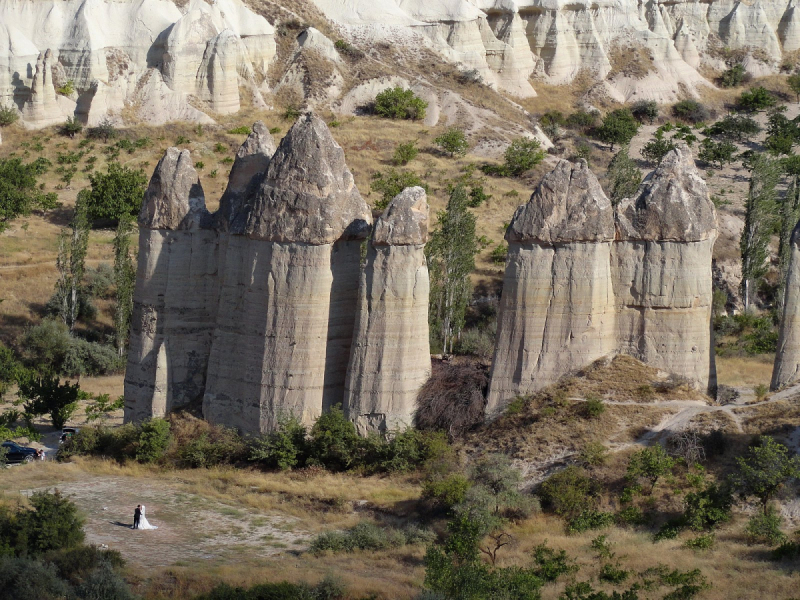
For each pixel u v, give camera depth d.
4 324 178.75
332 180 111.38
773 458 91.75
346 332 113.56
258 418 112.88
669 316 109.81
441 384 112.56
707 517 91.75
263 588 82.62
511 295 110.56
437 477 102.25
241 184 119.62
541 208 109.25
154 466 113.88
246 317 113.38
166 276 119.25
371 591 83.00
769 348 147.00
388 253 109.56
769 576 82.06
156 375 118.94
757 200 183.00
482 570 80.38
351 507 102.00
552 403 107.75
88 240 199.75
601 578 82.94
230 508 103.19
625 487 97.12
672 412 104.81
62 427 139.50
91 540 95.25
